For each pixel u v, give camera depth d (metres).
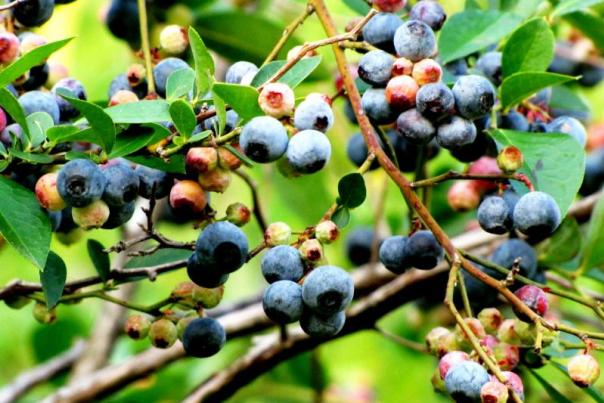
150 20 0.75
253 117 0.59
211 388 0.74
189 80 0.61
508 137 0.63
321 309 0.58
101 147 0.59
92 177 0.58
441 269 0.74
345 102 0.69
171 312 0.63
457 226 0.79
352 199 0.60
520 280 0.62
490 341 0.63
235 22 0.77
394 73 0.61
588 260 0.70
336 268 0.58
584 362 0.59
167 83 0.61
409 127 0.61
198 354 0.62
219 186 0.60
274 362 0.74
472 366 0.58
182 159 0.60
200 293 0.62
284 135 0.58
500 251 0.66
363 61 0.61
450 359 0.59
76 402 0.77
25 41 0.63
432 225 0.61
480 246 0.76
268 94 0.58
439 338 0.63
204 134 0.59
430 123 0.61
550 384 0.65
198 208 0.60
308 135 0.58
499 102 0.65
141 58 0.66
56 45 0.58
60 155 0.60
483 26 0.67
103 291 0.64
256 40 0.77
